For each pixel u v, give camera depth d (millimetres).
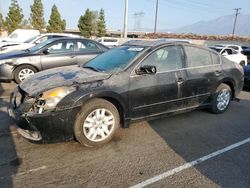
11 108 4051
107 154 3869
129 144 4219
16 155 3738
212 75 5441
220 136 4684
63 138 3824
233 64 5969
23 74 8023
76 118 3826
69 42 8453
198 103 5355
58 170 3416
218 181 3316
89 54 8570
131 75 4324
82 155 3807
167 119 5387
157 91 4594
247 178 3406
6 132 4461
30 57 7992
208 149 4168
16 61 7871
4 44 15141
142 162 3689
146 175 3383
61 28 57125
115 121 4199
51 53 8219
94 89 3918
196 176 3408
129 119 4398
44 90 3738
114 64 4547
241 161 3830
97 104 3971
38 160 3631
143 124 5070
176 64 4906
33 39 13781
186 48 5105
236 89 6043
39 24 53844
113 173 3396
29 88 3959
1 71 7871
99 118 4035
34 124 3621
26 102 3762
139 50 4660
